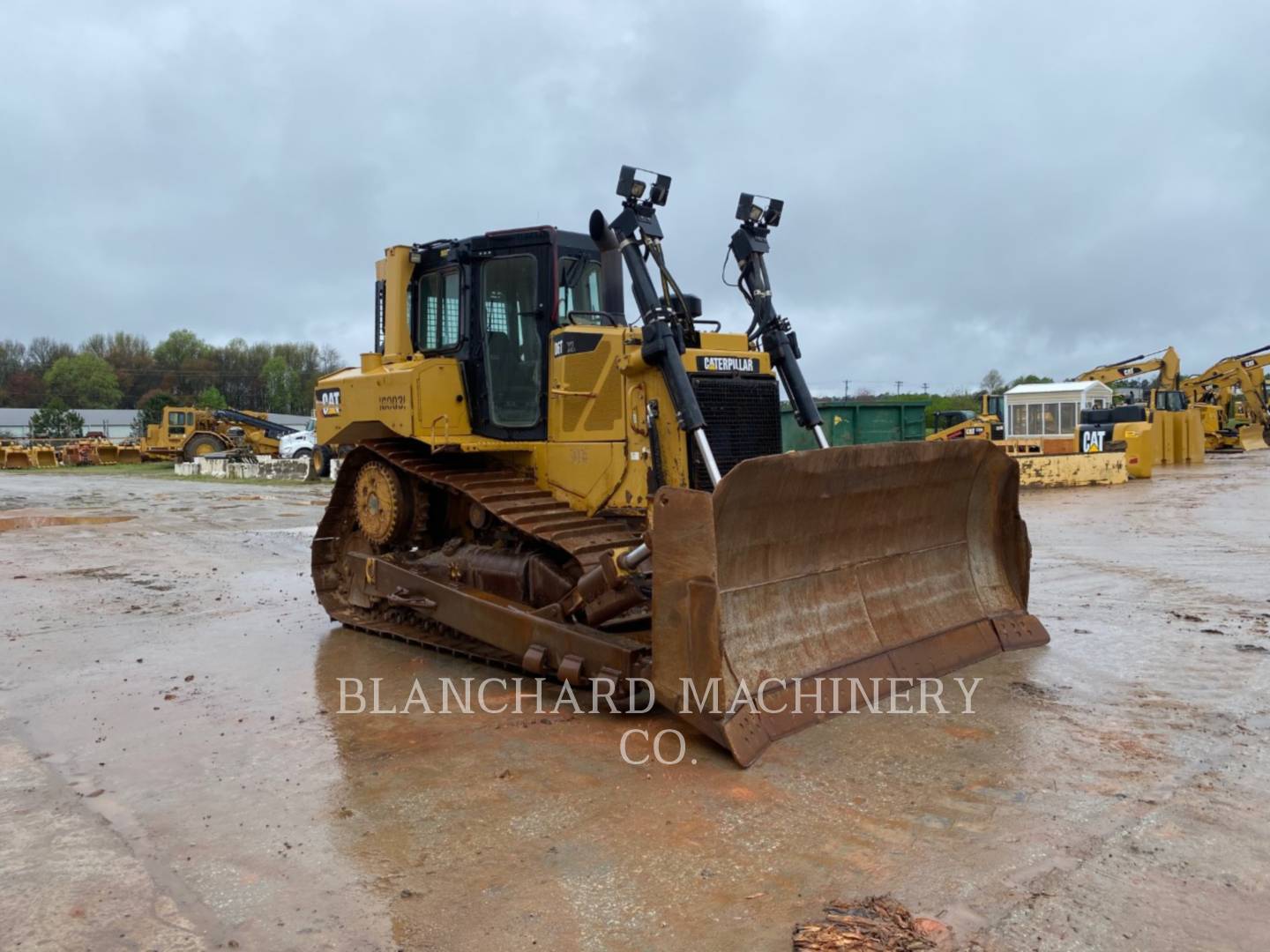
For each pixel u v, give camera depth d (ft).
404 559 24.06
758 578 15.99
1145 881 10.59
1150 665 19.34
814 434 19.90
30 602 29.04
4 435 239.50
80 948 9.81
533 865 11.44
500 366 22.12
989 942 9.45
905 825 12.17
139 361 329.93
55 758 15.47
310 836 12.40
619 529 19.70
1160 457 92.68
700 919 10.11
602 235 18.49
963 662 18.98
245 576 34.04
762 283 20.80
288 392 309.01
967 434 93.86
